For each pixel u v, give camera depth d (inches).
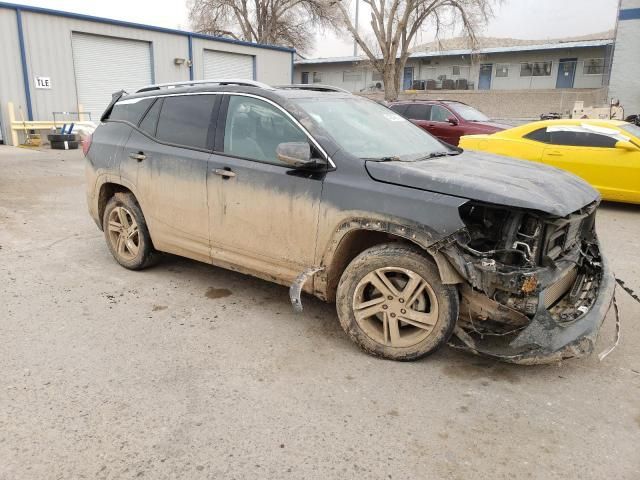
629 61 1046.4
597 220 313.0
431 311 132.1
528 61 1534.2
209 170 167.0
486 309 128.3
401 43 1341.0
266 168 154.6
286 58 1129.4
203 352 143.3
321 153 146.3
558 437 109.8
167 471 98.3
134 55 860.0
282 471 98.8
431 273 129.8
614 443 108.0
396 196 131.6
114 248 210.2
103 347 144.9
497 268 122.2
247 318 165.5
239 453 103.5
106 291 185.2
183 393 123.5
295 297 140.1
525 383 130.4
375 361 139.9
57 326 156.9
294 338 152.5
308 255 149.3
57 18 744.3
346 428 111.7
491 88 1601.9
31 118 736.3
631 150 319.3
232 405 119.2
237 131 165.3
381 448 105.6
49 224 278.5
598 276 147.9
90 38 793.6
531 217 125.1
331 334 155.4
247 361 138.9
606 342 152.6
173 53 913.5
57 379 128.3
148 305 174.1
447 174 133.5
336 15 1448.1
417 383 129.4
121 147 196.4
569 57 1482.5
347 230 138.9
